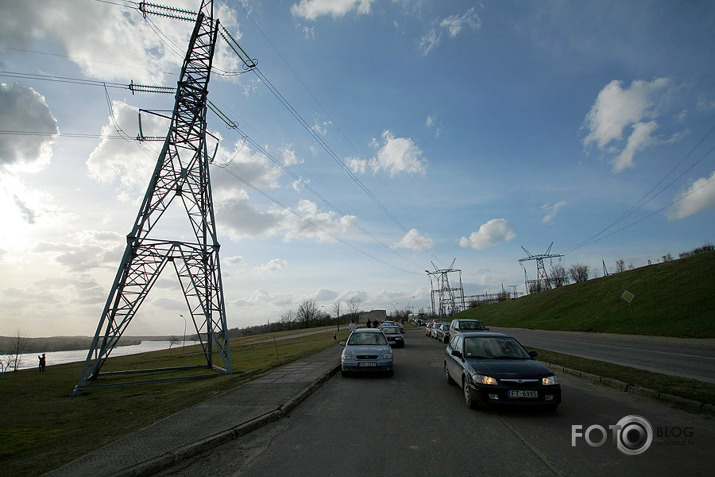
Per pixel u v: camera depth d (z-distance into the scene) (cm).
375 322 3039
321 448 514
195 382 1399
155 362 2638
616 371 1035
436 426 606
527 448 493
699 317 2550
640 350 1773
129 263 1555
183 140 1697
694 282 3109
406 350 2120
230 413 688
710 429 557
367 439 547
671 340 2269
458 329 2108
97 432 677
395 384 1023
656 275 3803
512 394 649
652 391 762
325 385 1027
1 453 603
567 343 2300
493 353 796
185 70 1703
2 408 1071
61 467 464
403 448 504
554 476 404
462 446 506
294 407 768
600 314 3681
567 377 1045
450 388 943
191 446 513
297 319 10562
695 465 426
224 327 1678
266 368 1438
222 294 1714
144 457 482
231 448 531
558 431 566
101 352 1662
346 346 1243
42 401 1202
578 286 5406
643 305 3294
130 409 920
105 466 460
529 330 4422
